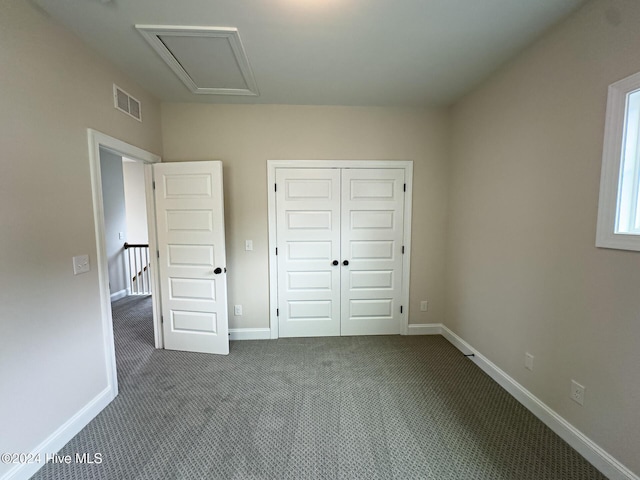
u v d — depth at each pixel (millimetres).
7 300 1338
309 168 2969
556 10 1552
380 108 2965
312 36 1787
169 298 2803
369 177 3023
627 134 1339
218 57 2016
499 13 1580
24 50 1421
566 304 1642
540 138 1814
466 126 2686
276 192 2973
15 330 1373
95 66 1917
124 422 1803
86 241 1823
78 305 1751
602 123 1419
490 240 2340
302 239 3041
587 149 1501
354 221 3064
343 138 2963
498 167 2230
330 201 3020
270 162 2928
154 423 1794
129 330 3344
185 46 1881
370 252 3109
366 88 2537
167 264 2779
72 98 1722
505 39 1822
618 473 1360
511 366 2107
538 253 1842
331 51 1954
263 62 2088
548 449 1584
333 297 3123
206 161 2727
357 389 2158
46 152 1545
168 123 2822
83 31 1708
